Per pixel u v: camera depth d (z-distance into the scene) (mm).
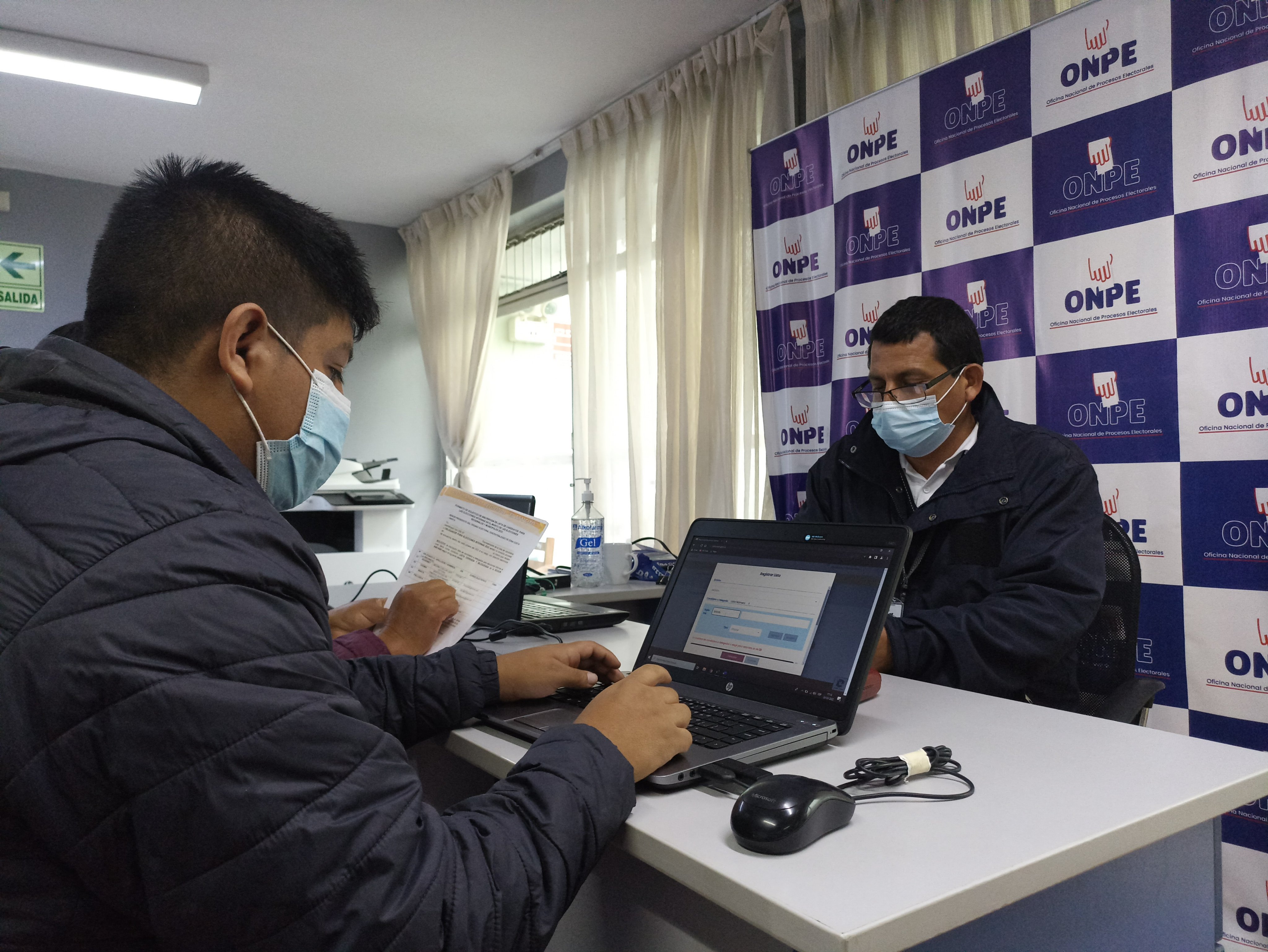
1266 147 1653
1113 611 1479
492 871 592
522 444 5312
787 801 620
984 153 2145
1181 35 1776
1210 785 750
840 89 2896
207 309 702
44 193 4723
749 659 1015
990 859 597
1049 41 2010
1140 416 1841
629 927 805
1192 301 1761
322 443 813
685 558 1205
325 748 546
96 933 542
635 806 713
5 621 516
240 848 503
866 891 546
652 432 3791
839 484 1891
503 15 3180
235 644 539
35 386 651
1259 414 1664
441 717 956
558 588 2486
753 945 668
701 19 3236
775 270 2754
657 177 3854
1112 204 1892
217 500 592
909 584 1666
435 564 1324
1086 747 867
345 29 3260
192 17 3158
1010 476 1577
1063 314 1982
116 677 502
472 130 4234
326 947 515
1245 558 1681
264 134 4230
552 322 5160
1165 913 800
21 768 503
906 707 1038
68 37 3277
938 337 1627
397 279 5867
